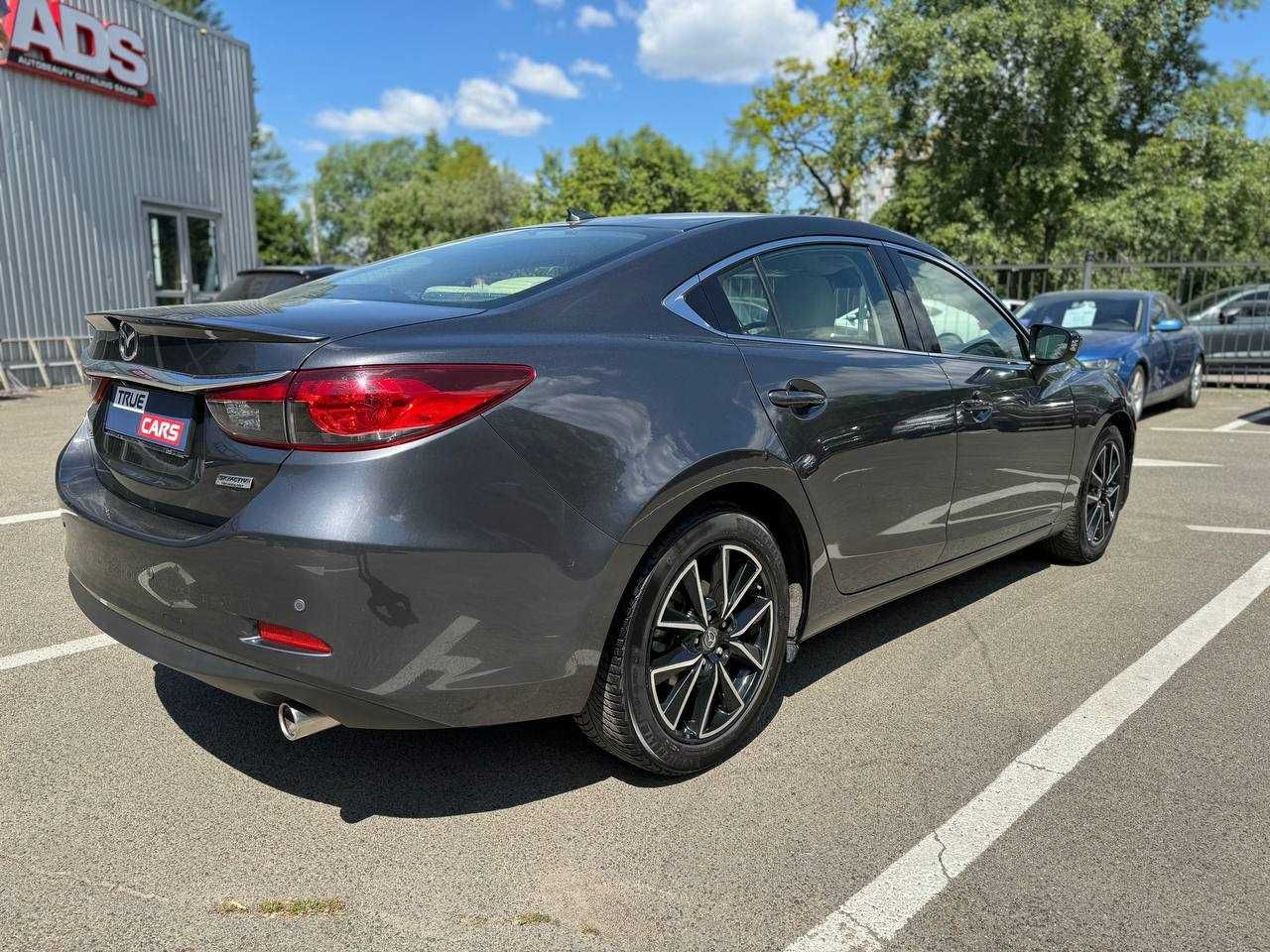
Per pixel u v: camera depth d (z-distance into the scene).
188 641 2.35
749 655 2.81
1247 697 3.24
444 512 2.16
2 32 12.77
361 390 2.12
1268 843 2.39
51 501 6.11
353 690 2.16
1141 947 2.01
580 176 49.34
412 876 2.26
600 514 2.36
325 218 91.19
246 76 17.02
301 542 2.10
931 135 28.34
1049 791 2.63
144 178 14.99
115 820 2.48
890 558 3.33
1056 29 24.66
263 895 2.18
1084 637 3.81
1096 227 25.17
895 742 2.93
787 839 2.41
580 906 2.15
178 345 2.37
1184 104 28.42
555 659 2.36
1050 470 4.24
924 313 3.58
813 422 2.90
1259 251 28.28
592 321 2.56
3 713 3.09
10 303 13.11
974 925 2.08
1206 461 7.88
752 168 47.16
